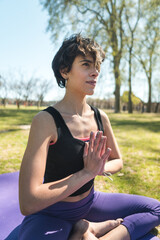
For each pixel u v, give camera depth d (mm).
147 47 20125
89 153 1167
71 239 1251
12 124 8508
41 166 1086
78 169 1237
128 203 1571
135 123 10500
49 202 1054
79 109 1336
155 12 17531
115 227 1418
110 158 1589
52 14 16531
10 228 1721
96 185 2875
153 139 6270
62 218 1300
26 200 1034
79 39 1213
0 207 2029
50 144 1184
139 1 18312
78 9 17219
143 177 3180
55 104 1311
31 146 1109
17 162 3686
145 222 1450
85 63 1204
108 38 17641
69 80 1270
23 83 26828
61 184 1100
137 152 4664
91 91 1246
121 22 18641
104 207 1534
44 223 1212
